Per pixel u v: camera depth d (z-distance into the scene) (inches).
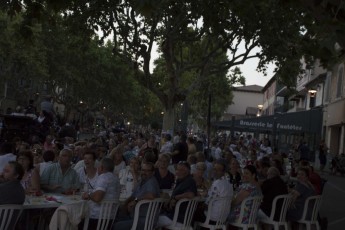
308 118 1125.1
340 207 705.0
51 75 1854.1
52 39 1660.9
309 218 419.2
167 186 434.0
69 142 655.8
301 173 428.1
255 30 811.4
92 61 1925.4
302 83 2034.9
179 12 783.1
